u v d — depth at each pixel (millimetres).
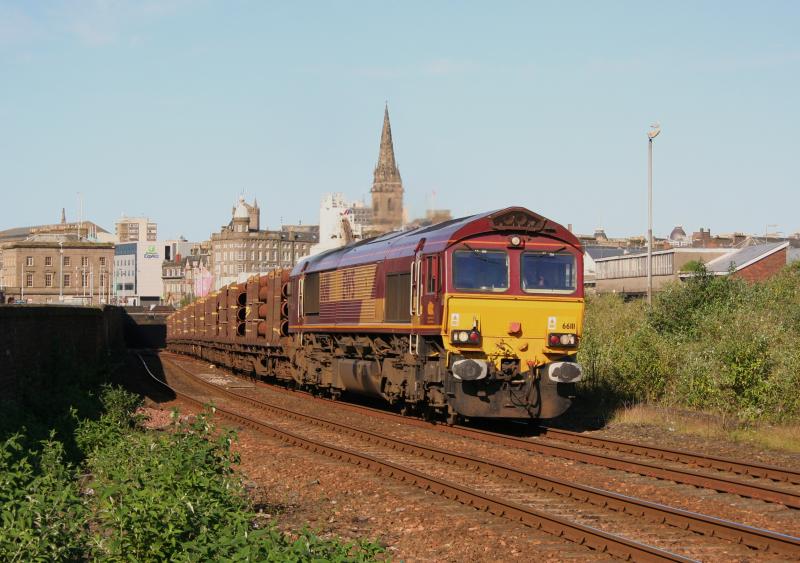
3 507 9227
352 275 26391
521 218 20500
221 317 50281
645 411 22844
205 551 8289
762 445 18578
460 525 11398
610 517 11820
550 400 20500
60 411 21312
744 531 10414
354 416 24641
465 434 20250
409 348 21922
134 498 9438
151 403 28781
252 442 19609
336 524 11656
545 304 20484
